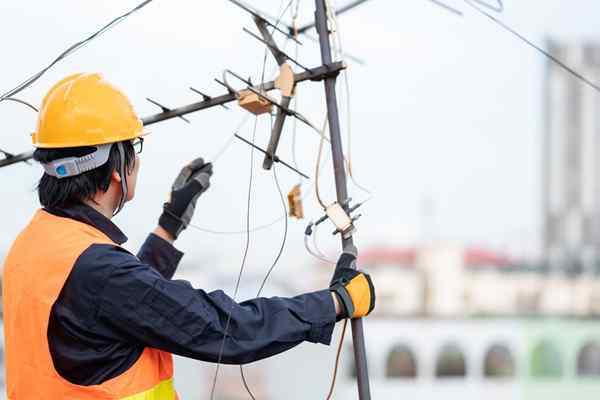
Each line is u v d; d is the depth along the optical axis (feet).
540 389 98.43
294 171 9.07
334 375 8.39
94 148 7.93
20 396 7.85
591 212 137.08
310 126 9.02
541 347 100.48
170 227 9.82
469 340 98.12
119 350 7.67
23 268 7.84
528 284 106.42
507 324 99.86
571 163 139.23
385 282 104.32
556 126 140.56
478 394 96.68
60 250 7.69
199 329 7.55
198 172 10.18
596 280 109.60
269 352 7.78
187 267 77.46
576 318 102.73
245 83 8.89
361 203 8.83
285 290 81.87
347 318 8.21
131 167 8.29
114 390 7.62
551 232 134.62
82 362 7.57
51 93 8.19
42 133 8.00
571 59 139.03
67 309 7.58
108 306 7.50
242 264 9.11
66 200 8.00
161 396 8.00
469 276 107.24
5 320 8.18
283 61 9.01
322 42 9.07
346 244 8.69
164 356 8.11
